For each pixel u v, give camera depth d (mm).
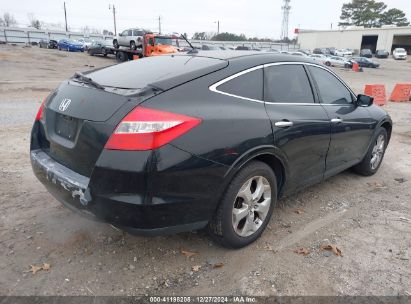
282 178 3568
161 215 2609
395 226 3867
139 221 2564
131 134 2502
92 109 2721
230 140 2863
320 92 4094
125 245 3277
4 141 6195
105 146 2557
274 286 2848
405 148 7172
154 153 2496
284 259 3191
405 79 28016
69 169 2900
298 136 3512
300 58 4004
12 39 51812
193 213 2785
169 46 25875
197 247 3299
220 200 2969
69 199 2828
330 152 4129
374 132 5043
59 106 3035
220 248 3297
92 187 2613
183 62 3363
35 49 39875
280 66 3645
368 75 31703
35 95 11750
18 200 4066
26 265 2969
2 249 3160
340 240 3543
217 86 3021
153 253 3184
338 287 2865
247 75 3273
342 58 41438
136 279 2857
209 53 3658
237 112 3008
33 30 53562
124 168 2488
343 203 4410
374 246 3461
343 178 5270
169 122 2568
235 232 3152
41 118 3342
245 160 2982
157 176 2516
